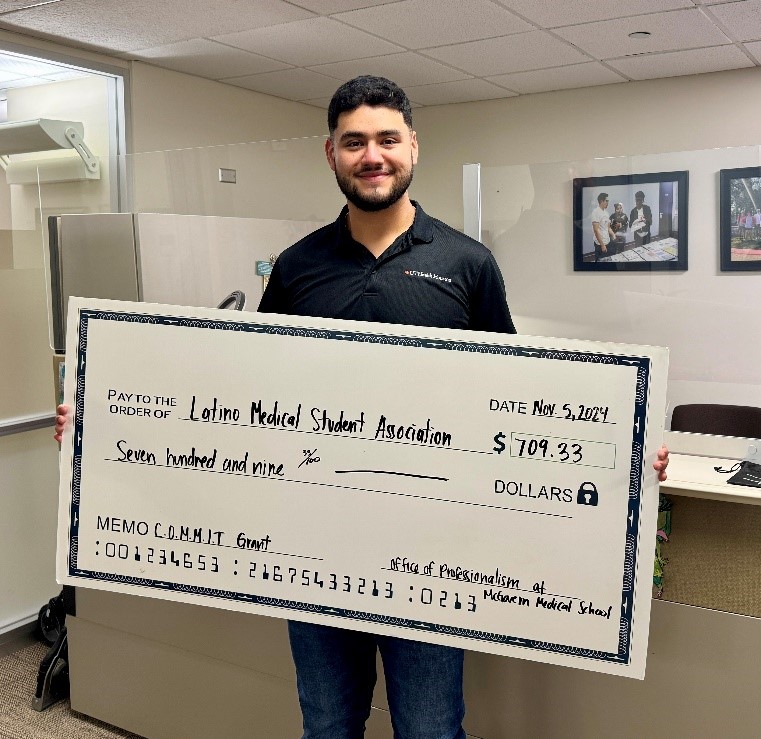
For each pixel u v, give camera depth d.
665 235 1.95
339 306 1.51
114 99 4.47
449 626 1.44
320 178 2.28
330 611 1.49
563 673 1.78
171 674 2.29
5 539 3.21
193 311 1.51
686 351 1.97
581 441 1.36
